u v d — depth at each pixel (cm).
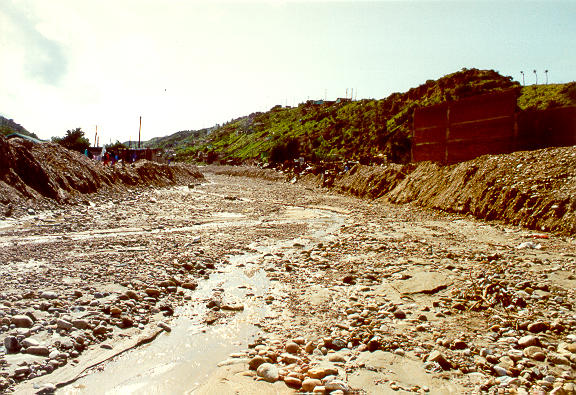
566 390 411
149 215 2009
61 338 541
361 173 3778
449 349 540
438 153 2717
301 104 19475
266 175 6869
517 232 1487
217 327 624
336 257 1138
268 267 1015
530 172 1797
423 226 1739
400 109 8938
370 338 579
